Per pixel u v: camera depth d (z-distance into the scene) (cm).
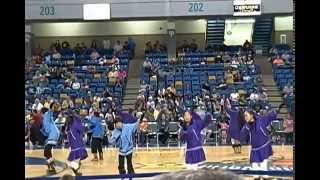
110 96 2253
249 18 2448
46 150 1177
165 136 1792
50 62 2562
